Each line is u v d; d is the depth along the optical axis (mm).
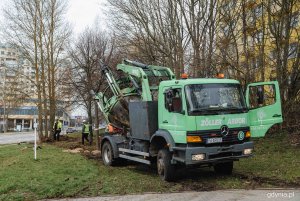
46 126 33719
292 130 19219
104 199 10031
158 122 12602
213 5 20891
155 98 13688
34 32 32750
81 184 11672
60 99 33875
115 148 15453
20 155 19188
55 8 33438
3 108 85312
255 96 12664
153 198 9930
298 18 20500
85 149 23078
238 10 20422
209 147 11094
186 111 11188
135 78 14828
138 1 27672
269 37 19969
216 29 21141
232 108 11586
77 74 29125
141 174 13484
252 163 14328
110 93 17234
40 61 33156
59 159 16766
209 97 11461
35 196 10547
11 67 35156
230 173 12820
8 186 11281
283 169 12859
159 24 26516
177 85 11695
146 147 13297
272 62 20844
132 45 29547
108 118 16688
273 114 12102
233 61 20328
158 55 27766
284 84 19453
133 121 13867
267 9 19375
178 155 11547
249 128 11867
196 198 9711
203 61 20781
